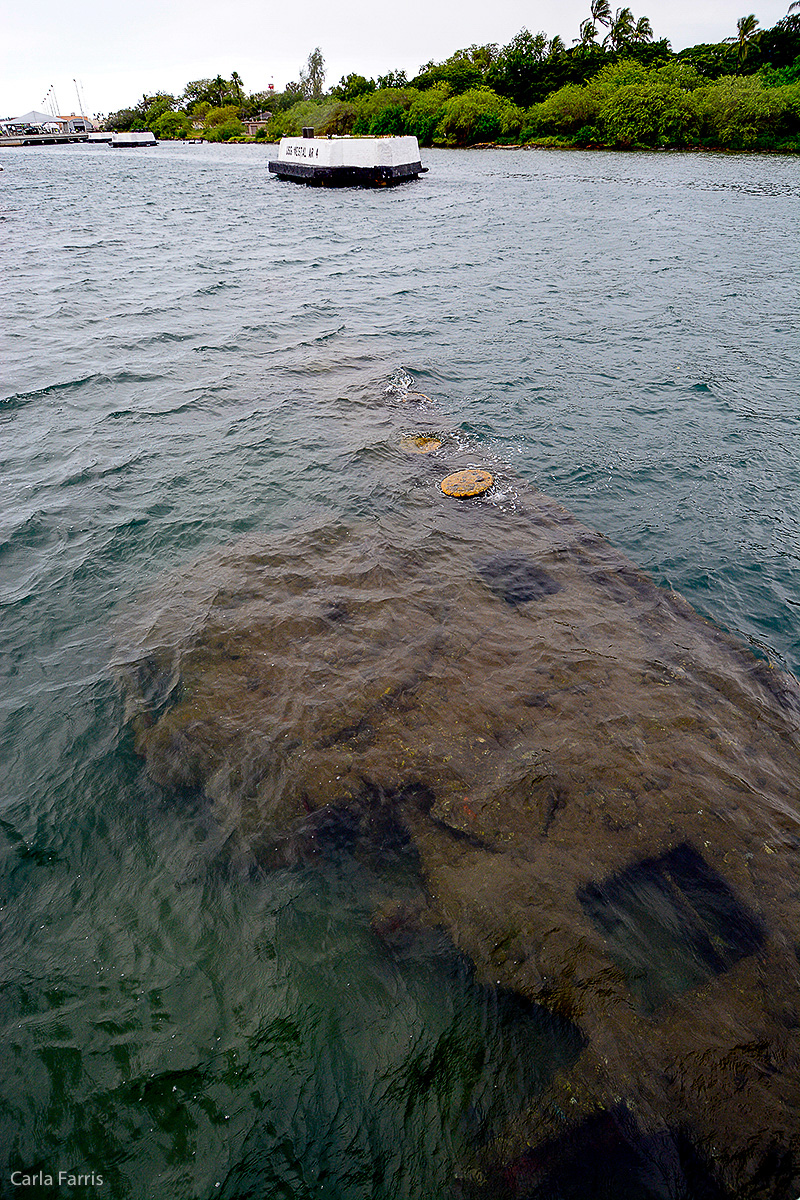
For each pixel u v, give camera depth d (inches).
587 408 452.4
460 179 1963.6
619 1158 119.0
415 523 320.8
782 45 2736.2
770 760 197.9
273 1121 123.0
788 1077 128.1
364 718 207.5
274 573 280.4
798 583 292.0
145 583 277.0
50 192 1779.0
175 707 214.7
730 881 162.1
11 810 182.9
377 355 547.2
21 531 310.7
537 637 244.8
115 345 555.5
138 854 171.3
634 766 191.0
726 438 414.6
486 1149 120.0
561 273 829.2
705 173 1855.3
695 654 242.1
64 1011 138.5
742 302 693.9
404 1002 141.2
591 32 3316.9
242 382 485.1
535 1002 140.5
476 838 172.7
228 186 2000.5
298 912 158.1
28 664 234.8
